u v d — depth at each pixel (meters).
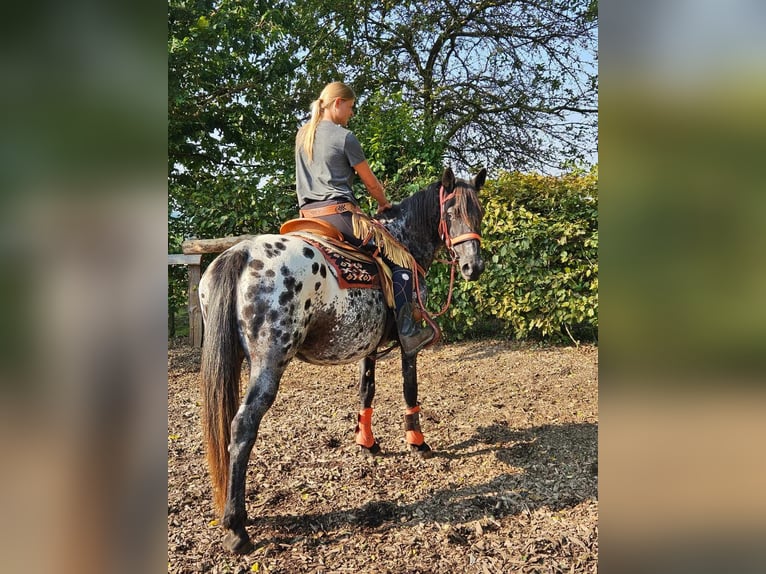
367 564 2.26
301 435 3.72
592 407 4.35
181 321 7.81
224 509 2.31
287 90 9.58
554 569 2.20
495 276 6.29
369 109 7.38
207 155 9.04
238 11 8.13
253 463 3.24
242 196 6.70
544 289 6.22
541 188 6.49
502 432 3.81
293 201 6.76
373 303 2.70
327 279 2.49
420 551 2.35
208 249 6.12
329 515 2.65
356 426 3.90
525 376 5.31
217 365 2.22
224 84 8.81
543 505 2.75
